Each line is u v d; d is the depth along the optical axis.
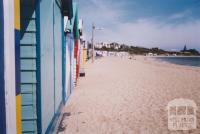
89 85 12.47
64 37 7.40
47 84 4.14
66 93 8.33
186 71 23.27
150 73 20.38
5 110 1.74
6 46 1.73
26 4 3.46
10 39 1.79
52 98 4.76
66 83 8.26
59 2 6.05
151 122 6.23
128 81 14.35
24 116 3.54
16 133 1.94
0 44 1.66
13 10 1.84
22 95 3.53
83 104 8.12
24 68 3.50
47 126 4.18
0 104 1.69
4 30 1.70
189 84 13.23
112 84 12.91
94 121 6.28
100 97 9.32
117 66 30.80
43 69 3.78
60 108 6.26
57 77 5.66
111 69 24.77
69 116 6.73
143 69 25.69
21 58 3.49
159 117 6.68
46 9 4.03
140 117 6.68
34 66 3.52
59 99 6.09
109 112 7.17
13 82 1.85
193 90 11.05
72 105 7.96
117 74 18.91
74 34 11.84
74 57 11.74
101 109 7.51
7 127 1.77
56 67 5.45
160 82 14.09
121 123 6.12
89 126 5.87
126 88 11.55
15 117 1.90
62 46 7.00
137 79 15.53
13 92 1.85
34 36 3.50
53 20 4.88
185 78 16.45
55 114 5.24
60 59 6.44
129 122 6.22
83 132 5.45
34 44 3.50
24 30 3.48
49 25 4.33
